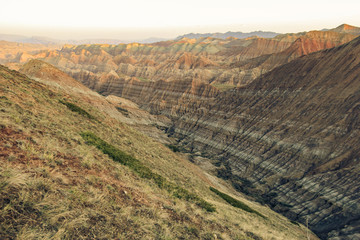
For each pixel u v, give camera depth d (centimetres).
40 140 962
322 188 7912
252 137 13100
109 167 1178
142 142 3234
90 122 2258
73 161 952
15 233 448
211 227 1100
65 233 509
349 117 9581
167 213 959
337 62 12594
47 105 1812
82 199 673
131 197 916
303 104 12344
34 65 6519
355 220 6350
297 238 2652
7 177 577
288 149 10731
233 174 11212
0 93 1349
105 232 593
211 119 16500
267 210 4978
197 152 13838
